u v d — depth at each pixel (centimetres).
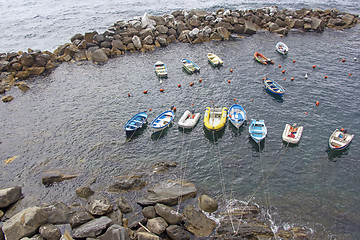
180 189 3297
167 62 6391
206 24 7631
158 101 5100
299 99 5009
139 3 10212
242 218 3003
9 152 4047
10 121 4703
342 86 5319
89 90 5484
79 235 2717
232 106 4728
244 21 7631
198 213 3006
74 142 4200
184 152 3984
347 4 9494
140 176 3572
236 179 3534
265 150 3953
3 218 3077
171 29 7381
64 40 7594
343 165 3697
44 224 2869
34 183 3525
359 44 6856
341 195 3294
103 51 6588
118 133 4359
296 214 3067
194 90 5372
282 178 3531
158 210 2989
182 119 4481
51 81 5828
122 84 5644
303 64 6084
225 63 6238
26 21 8906
